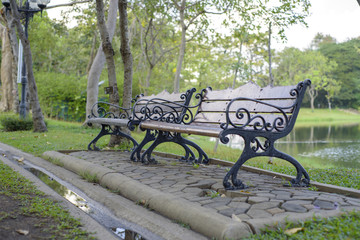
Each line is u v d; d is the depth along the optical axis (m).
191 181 3.79
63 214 2.74
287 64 60.50
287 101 3.79
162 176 4.10
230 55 19.06
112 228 2.60
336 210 2.58
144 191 3.23
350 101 79.62
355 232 2.03
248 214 2.55
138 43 25.41
